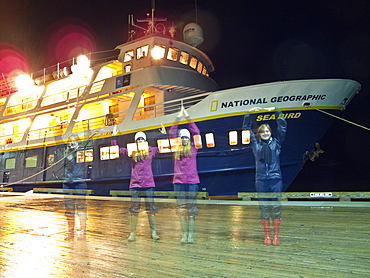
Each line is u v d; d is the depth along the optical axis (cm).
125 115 1349
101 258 377
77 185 519
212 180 1157
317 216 625
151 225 471
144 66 1416
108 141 1379
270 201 415
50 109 1706
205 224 577
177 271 323
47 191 1539
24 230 580
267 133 421
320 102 1066
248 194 1024
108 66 1588
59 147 1563
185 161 452
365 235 456
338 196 897
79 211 504
